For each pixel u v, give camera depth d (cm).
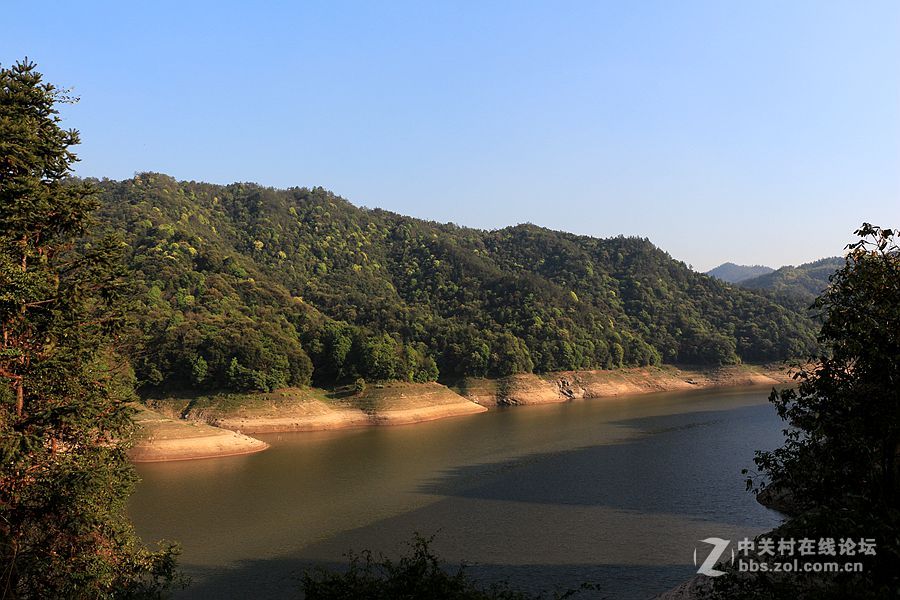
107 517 2048
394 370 10106
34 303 1970
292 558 3494
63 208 2158
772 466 1397
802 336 16050
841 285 1297
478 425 8700
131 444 2370
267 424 8219
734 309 18350
